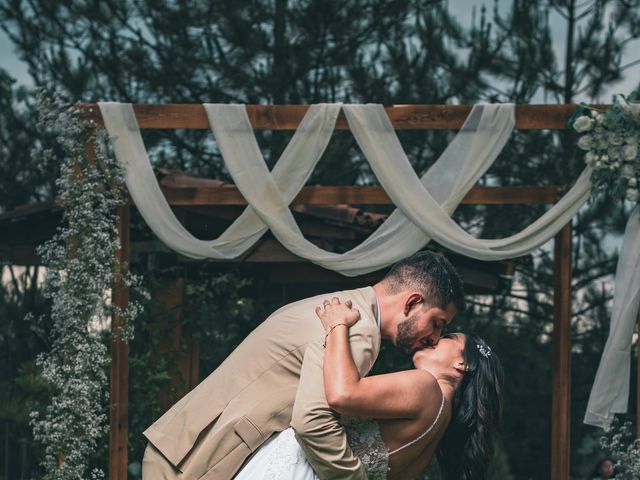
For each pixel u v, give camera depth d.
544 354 12.48
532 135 12.27
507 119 7.28
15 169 12.38
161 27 12.64
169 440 2.80
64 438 6.81
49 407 6.91
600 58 12.45
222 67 12.66
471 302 12.42
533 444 11.98
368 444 2.69
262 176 7.20
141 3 12.66
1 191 12.28
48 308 10.80
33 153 7.27
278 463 2.68
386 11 12.91
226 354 9.29
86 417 6.83
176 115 7.22
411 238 7.29
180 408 2.85
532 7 12.49
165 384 7.75
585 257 12.59
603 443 7.18
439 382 2.87
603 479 9.13
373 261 7.25
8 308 10.75
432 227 7.17
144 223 7.71
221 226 8.59
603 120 7.19
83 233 7.07
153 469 2.80
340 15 12.89
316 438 2.57
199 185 7.48
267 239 8.09
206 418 2.78
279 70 12.82
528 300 12.78
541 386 12.14
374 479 2.71
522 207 12.25
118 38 12.80
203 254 7.22
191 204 7.41
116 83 12.64
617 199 7.21
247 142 7.23
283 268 8.88
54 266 6.96
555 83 12.59
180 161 12.94
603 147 7.20
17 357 10.70
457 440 2.89
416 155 12.41
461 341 2.93
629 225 7.30
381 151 7.21
